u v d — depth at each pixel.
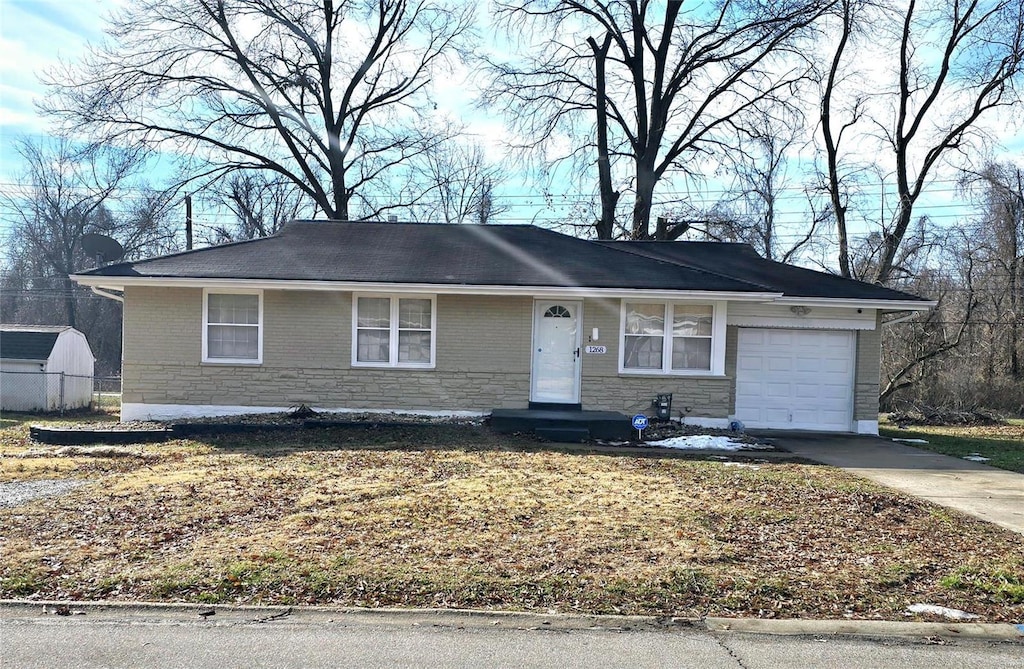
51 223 44.53
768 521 8.08
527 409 15.54
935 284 30.58
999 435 17.81
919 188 25.89
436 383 15.70
